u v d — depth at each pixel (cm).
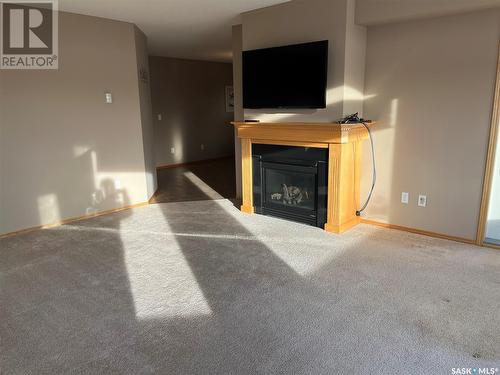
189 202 523
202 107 879
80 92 434
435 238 363
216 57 806
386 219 395
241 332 225
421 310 242
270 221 425
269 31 404
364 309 245
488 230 350
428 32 339
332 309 246
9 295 276
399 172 378
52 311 254
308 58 367
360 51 371
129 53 474
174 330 229
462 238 351
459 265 304
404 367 193
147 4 386
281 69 392
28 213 411
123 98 475
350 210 396
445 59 334
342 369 193
